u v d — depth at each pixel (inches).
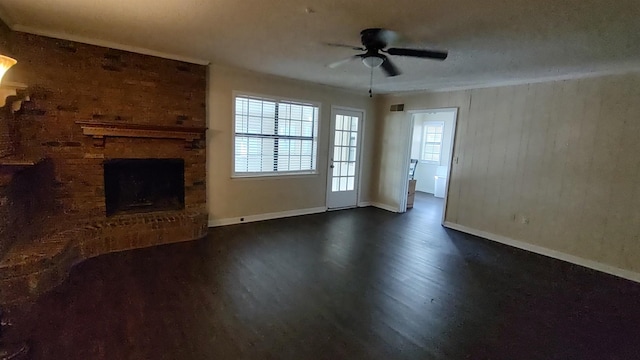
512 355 87.7
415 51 102.0
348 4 87.8
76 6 98.4
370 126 259.6
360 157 257.6
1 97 102.1
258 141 200.7
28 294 104.7
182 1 90.4
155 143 160.7
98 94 143.6
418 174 365.4
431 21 96.9
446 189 214.4
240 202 198.4
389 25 101.8
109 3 94.8
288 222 207.6
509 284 131.5
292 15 97.9
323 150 232.5
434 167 348.8
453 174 210.2
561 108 161.5
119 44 141.8
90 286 114.0
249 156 198.5
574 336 97.4
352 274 134.2
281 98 203.0
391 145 253.6
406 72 164.7
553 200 166.4
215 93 177.6
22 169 112.2
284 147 213.3
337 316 102.5
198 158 176.1
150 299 107.1
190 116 169.6
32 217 129.2
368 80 195.6
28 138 129.3
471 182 200.7
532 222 174.4
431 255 161.0
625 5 79.6
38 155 128.6
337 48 131.3
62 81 135.3
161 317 97.3
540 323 103.8
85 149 143.0
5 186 108.6
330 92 228.4
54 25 118.7
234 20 104.3
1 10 105.0
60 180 138.8
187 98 167.3
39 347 81.9
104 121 143.6
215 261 140.5
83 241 135.2
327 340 90.2
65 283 115.1
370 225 210.4
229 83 181.3
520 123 177.0
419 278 133.6
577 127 156.7
